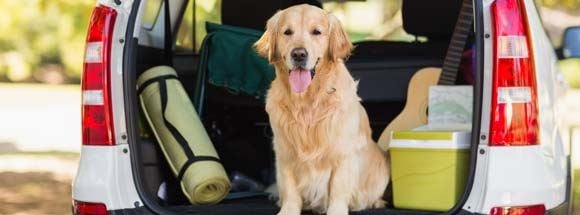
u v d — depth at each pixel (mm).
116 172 3693
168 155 4156
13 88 17891
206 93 4852
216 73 4699
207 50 4738
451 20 5055
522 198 3412
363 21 6258
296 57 3760
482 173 3432
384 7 6207
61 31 11812
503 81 3412
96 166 3713
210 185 4074
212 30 4816
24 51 14531
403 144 3875
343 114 3908
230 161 4926
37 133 14602
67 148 13352
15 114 16062
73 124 15375
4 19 11867
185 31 5211
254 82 4629
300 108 3875
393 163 3947
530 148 3443
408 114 4551
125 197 3691
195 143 4137
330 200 3963
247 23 5086
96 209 3707
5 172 11344
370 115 4770
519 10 3441
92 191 3705
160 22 4840
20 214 9078
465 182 3729
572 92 15023
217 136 4898
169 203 4219
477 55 3443
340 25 3963
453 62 4500
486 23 3434
